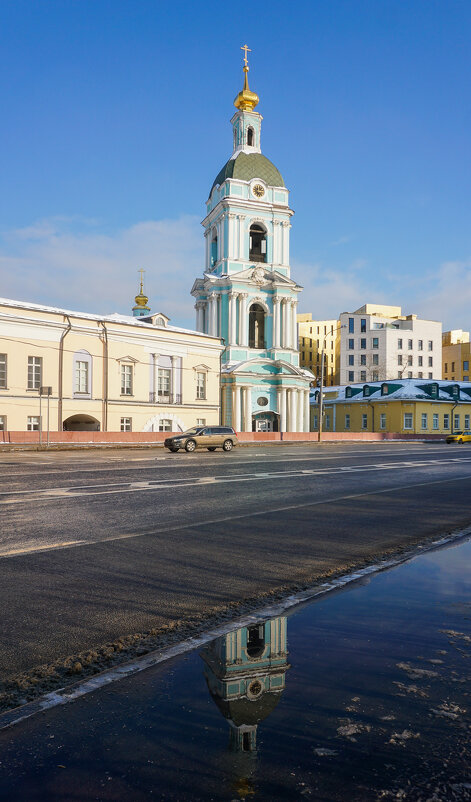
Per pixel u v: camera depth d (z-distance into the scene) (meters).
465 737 2.55
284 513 10.16
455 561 6.53
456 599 4.88
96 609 4.81
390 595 5.03
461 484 15.60
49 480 14.93
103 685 3.20
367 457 26.61
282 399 57.22
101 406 40.16
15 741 2.58
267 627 4.16
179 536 7.97
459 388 68.62
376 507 11.19
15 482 14.41
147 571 6.09
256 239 60.69
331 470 19.12
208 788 2.18
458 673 3.26
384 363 100.00
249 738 2.55
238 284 56.69
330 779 2.23
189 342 45.94
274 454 28.48
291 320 59.12
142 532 8.21
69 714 2.84
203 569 6.23
